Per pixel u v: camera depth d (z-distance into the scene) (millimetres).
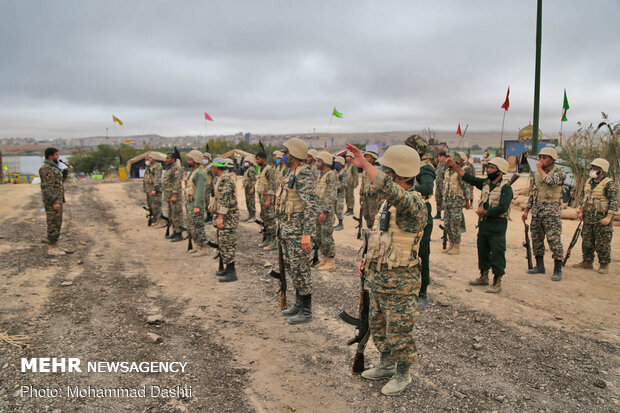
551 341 4281
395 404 3217
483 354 4016
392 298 3201
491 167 5727
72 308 5109
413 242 3186
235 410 3141
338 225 10852
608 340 4277
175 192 9422
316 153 7309
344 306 5375
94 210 14484
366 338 3488
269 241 8828
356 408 3178
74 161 100438
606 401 3201
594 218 6641
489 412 3092
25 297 5406
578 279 6414
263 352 4117
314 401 3285
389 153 3260
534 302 5438
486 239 5965
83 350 4016
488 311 5137
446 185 7961
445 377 3604
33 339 4211
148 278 6543
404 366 3357
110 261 7559
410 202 3004
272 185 8828
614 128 11297
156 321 4703
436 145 7695
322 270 7043
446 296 5703
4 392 3246
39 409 3047
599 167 6520
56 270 6785
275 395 3355
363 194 9156
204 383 3510
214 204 6398
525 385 3457
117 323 4703
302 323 4828
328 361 3941
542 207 6469
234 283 6340
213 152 85375
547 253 8102
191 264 7457
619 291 5820
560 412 3072
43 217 12242
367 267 3342
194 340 4344
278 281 6449
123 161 99625
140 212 14266
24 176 44594
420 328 4645
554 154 6293
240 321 4883
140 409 3109
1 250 7980
